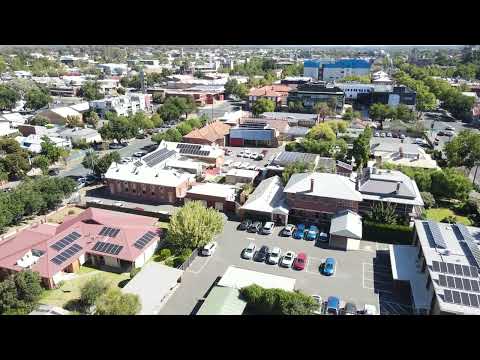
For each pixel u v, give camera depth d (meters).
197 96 163.00
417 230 51.78
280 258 53.50
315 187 62.00
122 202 71.00
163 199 71.38
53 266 47.44
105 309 39.44
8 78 198.38
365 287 47.75
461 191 69.44
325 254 54.81
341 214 59.66
